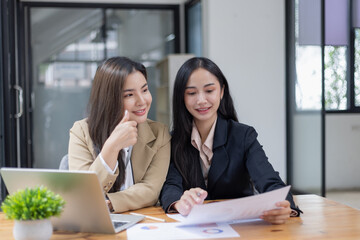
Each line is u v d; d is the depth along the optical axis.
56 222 1.47
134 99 1.81
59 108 6.41
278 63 5.68
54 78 6.39
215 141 1.94
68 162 1.99
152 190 1.84
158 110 6.56
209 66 1.88
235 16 5.59
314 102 4.84
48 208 1.27
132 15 6.54
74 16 6.41
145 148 1.93
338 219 1.59
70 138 1.95
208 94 1.86
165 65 6.10
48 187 1.42
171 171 1.97
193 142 1.97
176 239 1.36
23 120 6.20
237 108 5.62
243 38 5.61
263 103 5.68
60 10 6.38
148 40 6.59
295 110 5.40
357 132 5.96
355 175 6.02
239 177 1.96
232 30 5.59
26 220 1.26
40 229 1.27
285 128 5.72
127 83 1.79
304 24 5.07
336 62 5.70
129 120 1.84
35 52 6.35
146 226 1.51
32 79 6.35
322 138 4.67
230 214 1.45
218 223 1.54
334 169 5.98
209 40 5.56
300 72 5.23
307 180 5.07
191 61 1.90
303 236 1.39
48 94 6.39
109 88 1.79
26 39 6.32
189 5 6.39
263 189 1.80
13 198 1.28
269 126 5.70
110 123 1.81
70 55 6.42
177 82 1.91
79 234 1.43
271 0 5.62
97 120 1.83
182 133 1.97
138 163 1.93
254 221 1.56
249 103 5.65
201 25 5.88
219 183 1.95
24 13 6.29
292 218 1.61
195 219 1.45
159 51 6.62
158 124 2.04
